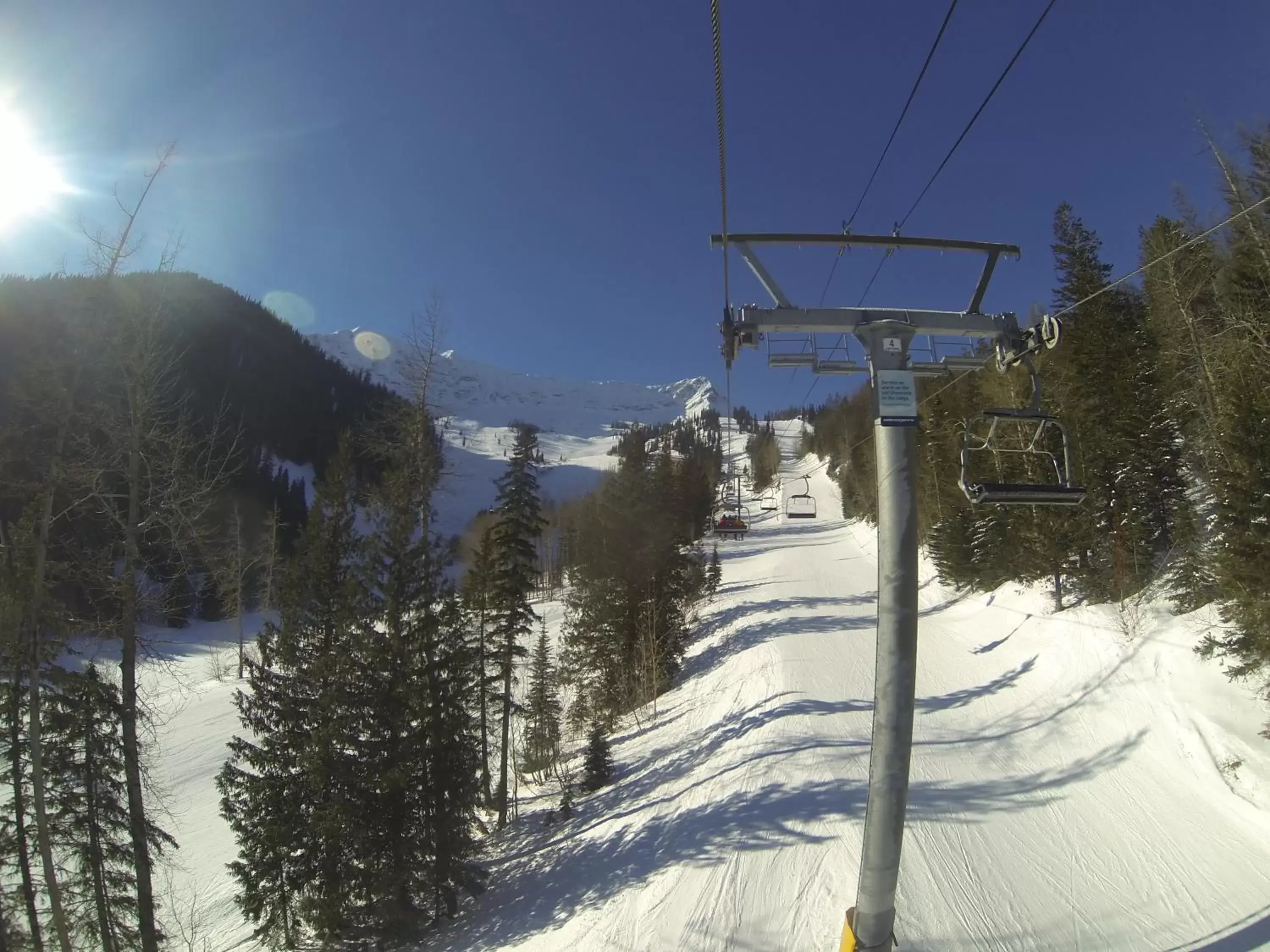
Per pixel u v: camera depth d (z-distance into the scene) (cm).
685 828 1295
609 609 3053
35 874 1759
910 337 652
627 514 3234
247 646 5091
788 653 2428
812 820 1153
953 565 3100
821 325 661
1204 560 1445
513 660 2941
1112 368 2230
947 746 1435
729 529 7088
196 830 2381
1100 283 2392
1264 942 718
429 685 1667
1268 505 1104
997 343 695
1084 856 943
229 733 3372
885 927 588
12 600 1397
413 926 1522
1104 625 1762
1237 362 1614
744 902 953
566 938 1085
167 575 1609
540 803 2205
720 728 1944
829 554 5247
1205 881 851
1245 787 1015
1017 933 791
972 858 962
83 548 1481
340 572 1802
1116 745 1273
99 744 1552
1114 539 1992
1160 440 2012
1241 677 1159
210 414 10544
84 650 1631
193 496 1538
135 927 1811
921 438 4041
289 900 1578
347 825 1501
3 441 1411
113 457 1483
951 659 2184
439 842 1608
